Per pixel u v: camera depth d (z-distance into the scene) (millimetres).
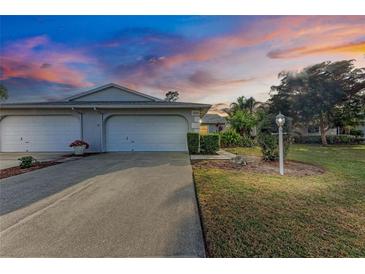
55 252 2553
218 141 11977
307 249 2557
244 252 2520
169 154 11453
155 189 5008
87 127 12688
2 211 3719
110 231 3004
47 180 5848
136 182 5629
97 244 2697
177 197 4438
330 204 3967
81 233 2953
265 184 5336
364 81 22328
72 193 4707
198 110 12648
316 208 3773
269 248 2582
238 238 2781
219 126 32562
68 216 3506
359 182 5539
